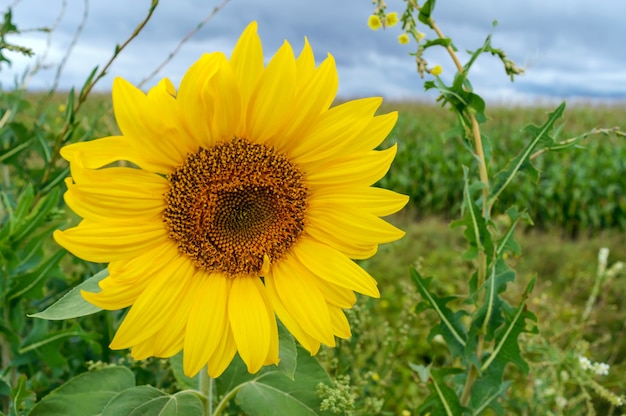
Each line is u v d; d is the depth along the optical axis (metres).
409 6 0.50
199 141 0.39
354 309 0.60
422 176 2.92
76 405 0.40
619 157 2.68
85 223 0.37
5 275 0.53
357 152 0.41
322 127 0.41
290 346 0.42
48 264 0.53
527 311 0.46
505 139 3.48
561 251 1.81
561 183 2.52
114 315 0.62
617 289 1.35
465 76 0.47
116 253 0.38
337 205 0.42
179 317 0.40
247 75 0.38
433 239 1.92
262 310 0.41
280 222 0.43
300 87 0.40
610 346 1.06
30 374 0.62
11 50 0.52
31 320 0.65
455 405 0.49
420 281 0.49
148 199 0.39
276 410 0.43
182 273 0.40
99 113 0.66
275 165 0.41
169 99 0.37
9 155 0.68
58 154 0.61
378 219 0.41
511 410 0.72
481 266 0.49
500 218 0.73
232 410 0.57
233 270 0.42
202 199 0.40
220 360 0.41
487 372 0.48
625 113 5.39
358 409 0.56
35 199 0.62
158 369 0.62
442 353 0.93
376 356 0.70
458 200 2.87
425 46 0.49
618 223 2.60
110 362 0.62
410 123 4.11
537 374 0.72
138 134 0.36
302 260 0.43
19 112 0.76
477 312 0.47
